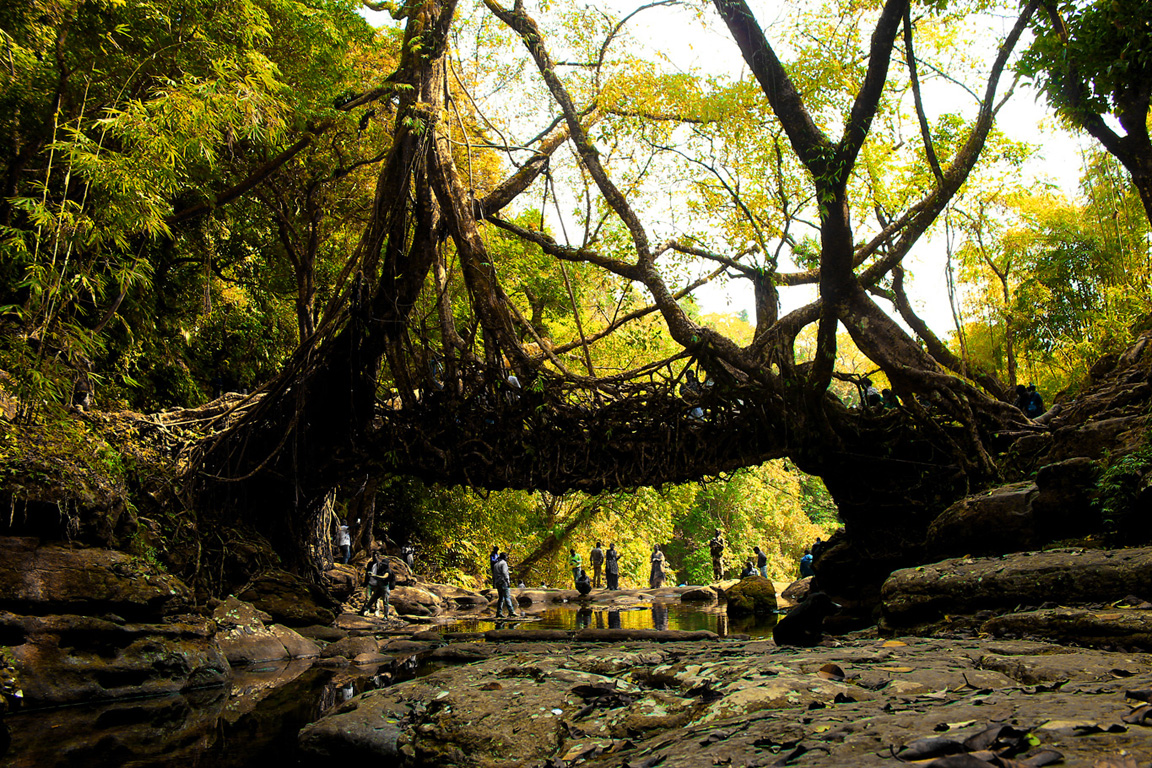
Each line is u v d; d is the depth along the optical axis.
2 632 8.17
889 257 13.63
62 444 10.08
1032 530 9.05
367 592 20.47
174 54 11.89
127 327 14.30
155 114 10.32
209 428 15.50
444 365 13.80
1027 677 4.21
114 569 9.55
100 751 5.59
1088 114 9.50
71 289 9.51
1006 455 12.82
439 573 28.94
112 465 10.92
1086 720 2.74
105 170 9.23
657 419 13.96
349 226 21.09
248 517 16.33
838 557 15.53
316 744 4.86
